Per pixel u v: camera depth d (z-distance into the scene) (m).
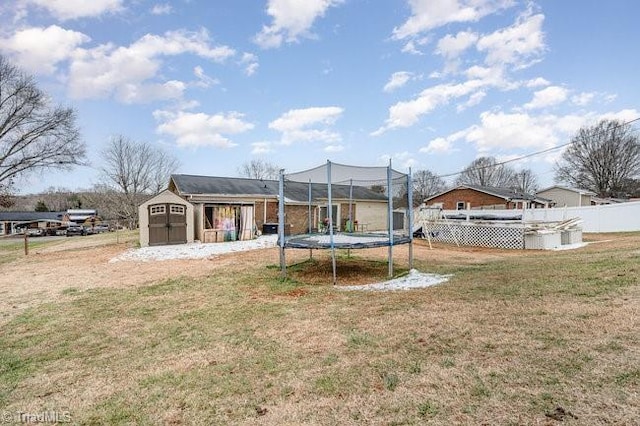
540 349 3.30
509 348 3.39
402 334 4.06
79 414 2.84
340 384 3.03
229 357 3.81
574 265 7.16
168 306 6.18
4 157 25.86
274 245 14.38
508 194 28.59
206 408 2.81
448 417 2.41
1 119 25.61
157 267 10.16
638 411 2.26
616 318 3.85
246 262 10.51
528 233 13.28
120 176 38.25
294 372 3.33
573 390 2.57
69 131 27.45
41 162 26.98
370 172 9.39
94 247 16.42
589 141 44.53
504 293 5.45
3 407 3.01
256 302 6.16
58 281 8.73
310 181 10.97
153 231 14.70
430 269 8.63
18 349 4.39
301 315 5.20
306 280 7.97
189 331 4.80
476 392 2.69
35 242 27.09
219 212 16.38
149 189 39.84
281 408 2.73
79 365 3.85
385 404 2.66
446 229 16.14
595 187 44.50
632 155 42.00
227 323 5.05
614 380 2.64
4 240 34.91
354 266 9.63
